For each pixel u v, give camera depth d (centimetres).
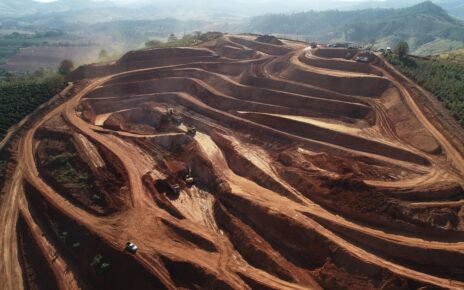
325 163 6094
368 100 8000
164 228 5022
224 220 5300
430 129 6519
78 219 5122
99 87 9569
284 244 4775
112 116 8369
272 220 4997
